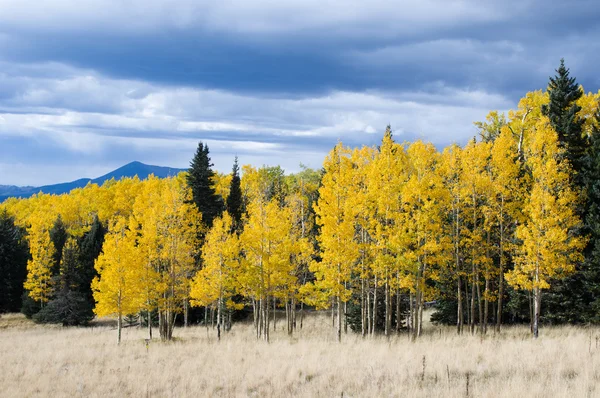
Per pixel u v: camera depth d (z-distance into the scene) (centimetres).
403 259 2262
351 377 1537
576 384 1180
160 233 2962
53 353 2438
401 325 3288
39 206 8825
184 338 3073
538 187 2117
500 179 2358
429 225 2267
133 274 2823
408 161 2709
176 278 3073
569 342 1845
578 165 2733
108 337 3322
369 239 2792
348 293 2397
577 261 2583
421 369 1548
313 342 2381
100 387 1645
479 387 1273
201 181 4831
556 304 2755
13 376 1897
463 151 2492
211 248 2895
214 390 1570
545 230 2098
